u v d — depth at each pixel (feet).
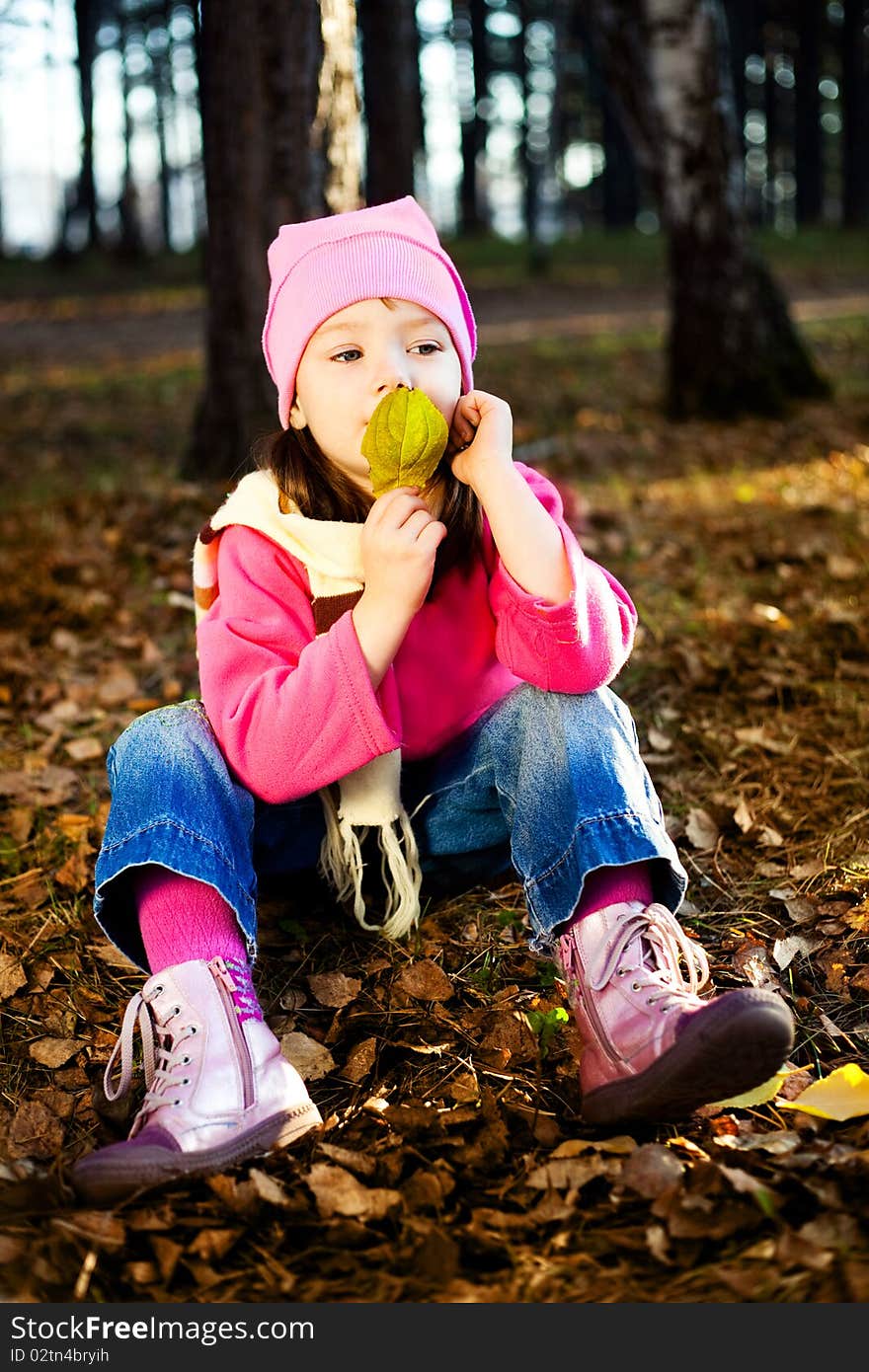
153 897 5.72
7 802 9.19
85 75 79.61
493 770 6.26
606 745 5.88
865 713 9.75
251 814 6.00
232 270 18.26
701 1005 5.24
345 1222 4.92
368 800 6.24
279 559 6.21
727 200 24.72
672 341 25.61
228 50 16.17
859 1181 4.99
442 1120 5.56
